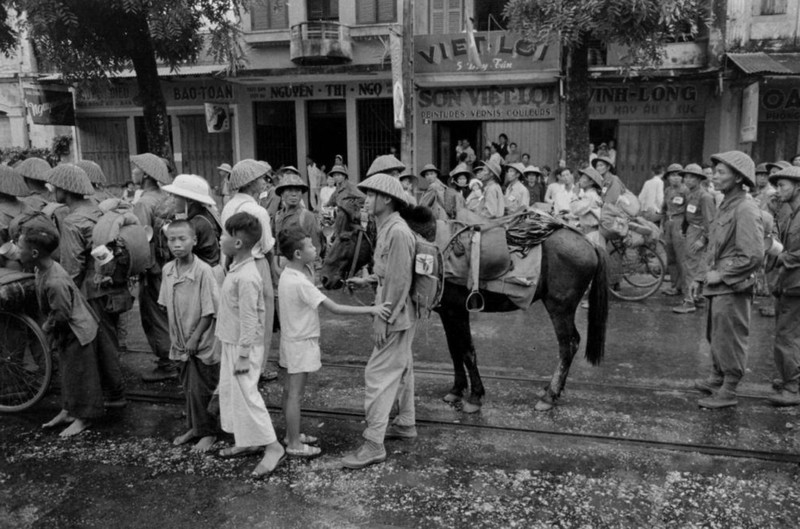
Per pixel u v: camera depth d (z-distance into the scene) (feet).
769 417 17.35
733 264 17.24
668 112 53.67
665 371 21.03
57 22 39.06
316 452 15.44
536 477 14.37
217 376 15.99
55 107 60.44
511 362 22.02
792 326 18.17
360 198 20.95
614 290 33.27
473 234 17.30
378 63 54.34
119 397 18.33
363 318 27.71
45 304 16.60
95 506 13.43
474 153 56.44
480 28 56.39
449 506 13.28
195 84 61.36
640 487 13.94
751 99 47.37
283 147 61.36
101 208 19.56
